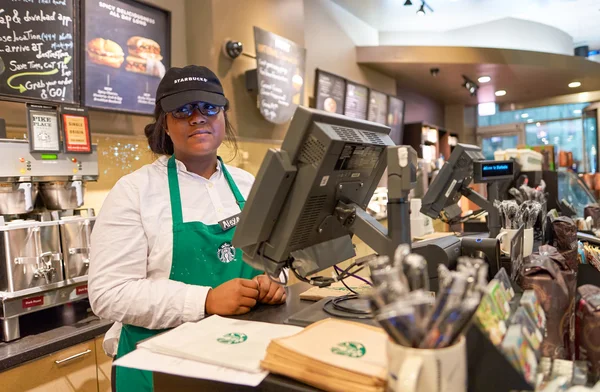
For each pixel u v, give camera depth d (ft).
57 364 6.18
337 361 2.52
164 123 5.37
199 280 4.99
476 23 25.77
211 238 5.06
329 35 18.81
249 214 3.28
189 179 5.32
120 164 9.61
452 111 33.12
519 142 32.99
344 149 3.26
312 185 3.18
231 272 5.18
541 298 3.09
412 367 2.04
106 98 9.16
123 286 4.47
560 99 30.76
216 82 5.18
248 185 6.06
